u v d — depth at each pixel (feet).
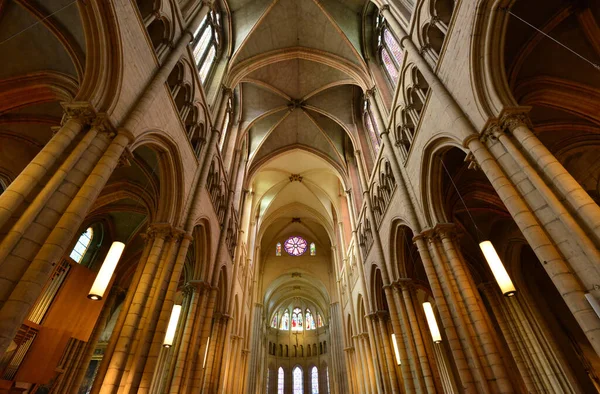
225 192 55.26
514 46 27.68
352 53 55.98
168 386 35.78
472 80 23.99
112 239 57.62
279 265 123.24
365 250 63.36
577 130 35.91
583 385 43.80
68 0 23.58
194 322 40.60
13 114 33.83
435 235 33.14
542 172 18.61
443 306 29.94
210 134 44.19
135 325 26.25
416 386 37.45
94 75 21.50
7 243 14.92
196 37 42.29
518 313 51.39
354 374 81.87
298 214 119.24
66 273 45.03
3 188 38.88
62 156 18.94
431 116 31.45
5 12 25.39
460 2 25.82
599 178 38.40
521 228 18.61
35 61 27.91
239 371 70.54
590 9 25.32
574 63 28.30
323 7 53.31
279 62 63.77
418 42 33.91
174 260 31.60
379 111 49.88
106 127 21.06
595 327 14.47
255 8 54.49
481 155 22.35
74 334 43.34
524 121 20.92
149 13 28.48
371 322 57.21
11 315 13.83
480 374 24.94
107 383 22.91
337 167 81.30
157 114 27.91
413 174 37.24
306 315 159.12
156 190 38.75
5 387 35.76
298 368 145.38
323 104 71.51
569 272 16.19
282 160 91.40
